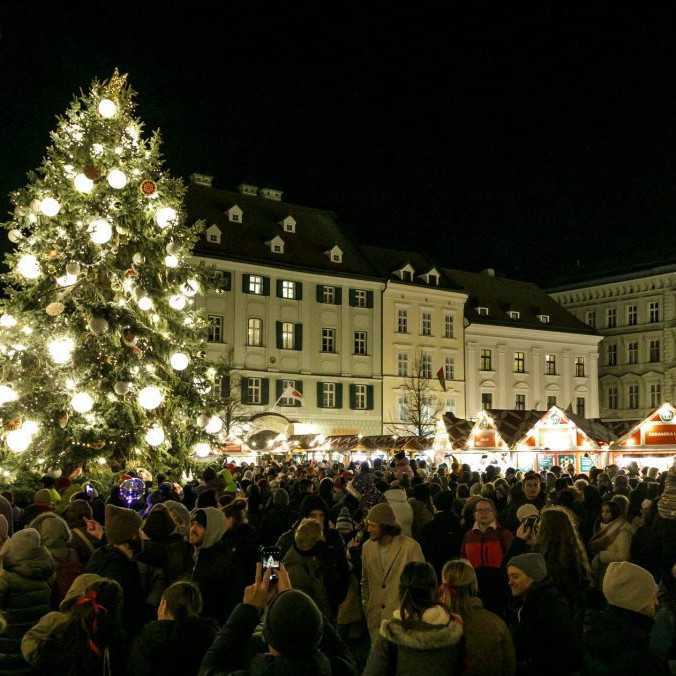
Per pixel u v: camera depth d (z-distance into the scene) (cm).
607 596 476
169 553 695
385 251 6366
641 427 2491
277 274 5466
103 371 1803
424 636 437
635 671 448
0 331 1805
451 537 883
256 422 5112
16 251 1916
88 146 1886
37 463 1736
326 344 5647
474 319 6500
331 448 3519
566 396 6912
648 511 1062
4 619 552
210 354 5103
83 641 454
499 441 2709
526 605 518
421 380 5881
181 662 455
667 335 6906
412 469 2008
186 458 1972
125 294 1920
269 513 976
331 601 730
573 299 7619
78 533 781
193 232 2088
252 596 446
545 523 656
